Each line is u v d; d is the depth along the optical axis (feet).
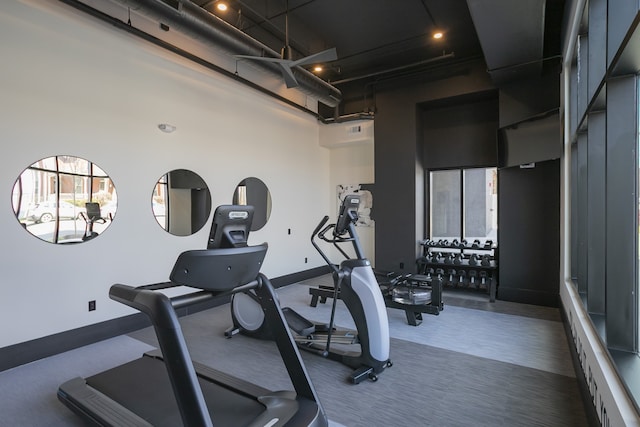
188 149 16.16
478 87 18.37
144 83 14.38
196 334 13.29
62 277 11.80
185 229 15.98
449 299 18.12
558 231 16.31
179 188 15.74
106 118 13.08
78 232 12.25
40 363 10.84
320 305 17.40
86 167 12.50
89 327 12.43
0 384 9.55
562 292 14.48
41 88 11.33
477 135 20.27
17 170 10.79
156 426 6.57
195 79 16.48
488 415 7.92
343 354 10.73
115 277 13.33
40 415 8.11
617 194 6.72
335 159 26.37
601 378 6.32
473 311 15.96
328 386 9.31
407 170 20.88
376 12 14.67
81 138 12.34
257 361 10.88
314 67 20.31
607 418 5.86
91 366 10.66
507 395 8.75
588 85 8.55
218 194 17.60
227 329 13.61
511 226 17.46
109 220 13.17
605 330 7.11
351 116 22.75
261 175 20.21
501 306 16.72
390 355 11.22
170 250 15.38
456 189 21.49
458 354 11.26
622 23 6.28
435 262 19.84
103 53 12.98
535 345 11.92
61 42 11.80
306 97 23.58
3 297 10.48
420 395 8.80
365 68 20.98
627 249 6.65
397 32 16.35
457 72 18.99
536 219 16.83
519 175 17.21
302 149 23.57
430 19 15.23
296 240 23.02
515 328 13.64
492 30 11.85
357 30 16.21
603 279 8.81
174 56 15.16
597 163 8.51
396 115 21.17
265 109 20.51
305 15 14.93
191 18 11.89
